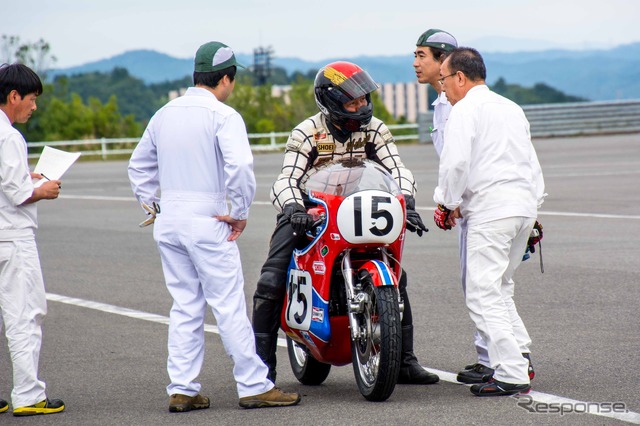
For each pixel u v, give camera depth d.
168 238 11.16
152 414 11.12
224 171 11.16
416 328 15.65
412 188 11.98
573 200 32.97
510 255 11.79
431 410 10.75
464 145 11.20
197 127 11.02
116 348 15.02
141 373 13.32
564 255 22.19
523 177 11.44
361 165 11.45
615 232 25.36
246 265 22.72
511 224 11.34
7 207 11.12
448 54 12.38
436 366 13.16
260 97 140.38
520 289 18.55
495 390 11.30
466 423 10.15
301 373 12.82
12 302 11.16
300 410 11.07
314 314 11.39
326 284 11.25
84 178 55.06
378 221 10.91
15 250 11.12
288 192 11.63
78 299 19.41
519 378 11.25
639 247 22.88
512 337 11.30
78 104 122.38
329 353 11.64
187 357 11.22
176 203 11.10
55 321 17.33
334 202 11.07
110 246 26.98
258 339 12.14
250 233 28.03
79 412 11.32
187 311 11.25
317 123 11.94
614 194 34.28
